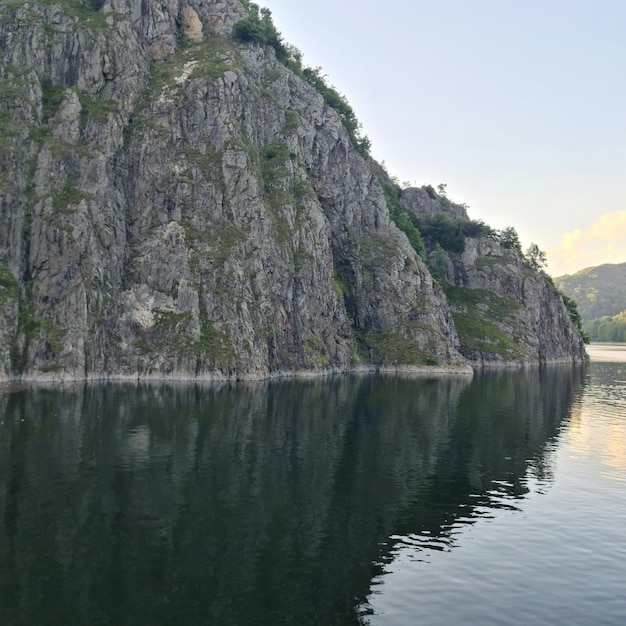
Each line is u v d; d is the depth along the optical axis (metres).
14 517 36.44
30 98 124.50
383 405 91.94
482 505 43.31
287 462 53.03
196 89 141.25
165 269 122.19
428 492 46.03
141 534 34.75
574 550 35.25
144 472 47.34
